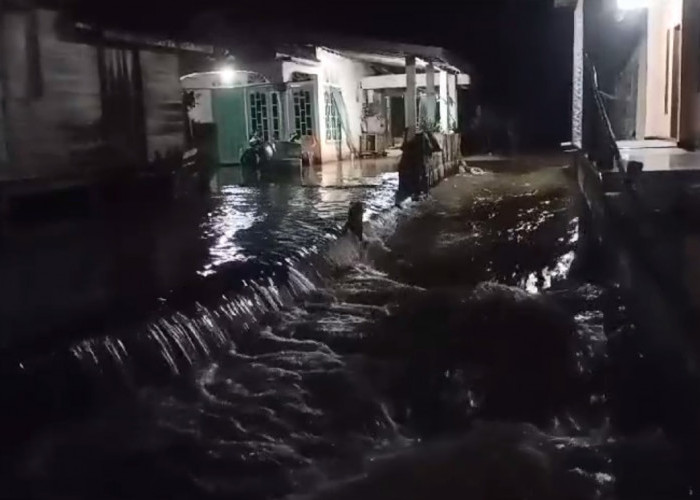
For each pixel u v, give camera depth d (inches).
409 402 239.5
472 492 183.8
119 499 176.4
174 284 272.4
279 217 449.7
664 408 221.8
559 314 311.9
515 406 235.8
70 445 189.0
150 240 362.9
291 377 248.4
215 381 239.1
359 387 244.2
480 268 406.3
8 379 179.8
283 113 840.9
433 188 671.8
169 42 515.5
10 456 174.9
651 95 713.0
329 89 952.9
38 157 396.8
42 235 362.9
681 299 231.6
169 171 538.3
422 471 194.2
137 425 204.7
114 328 219.5
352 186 638.5
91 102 442.6
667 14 627.8
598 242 398.6
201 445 201.5
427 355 271.0
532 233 482.3
